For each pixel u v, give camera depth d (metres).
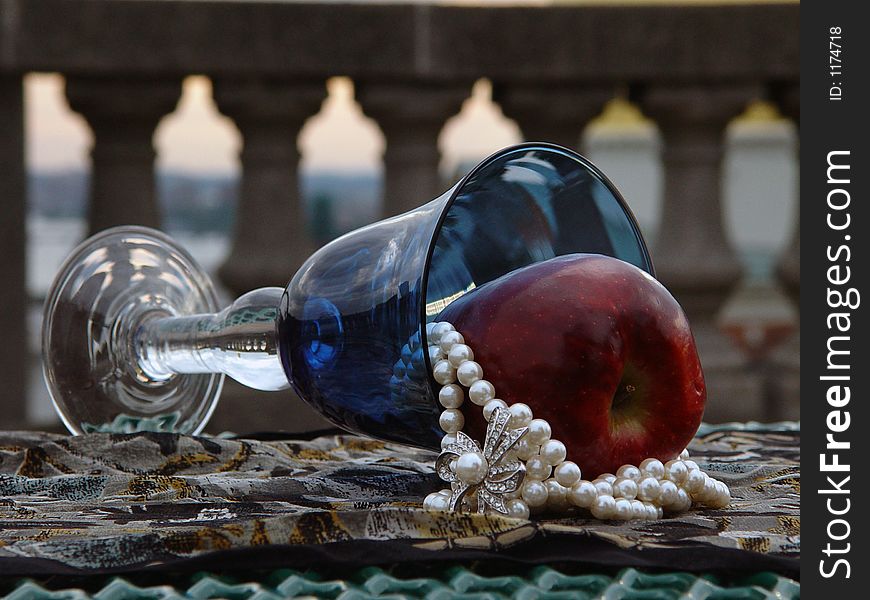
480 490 0.71
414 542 0.66
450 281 0.78
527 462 0.71
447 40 1.72
